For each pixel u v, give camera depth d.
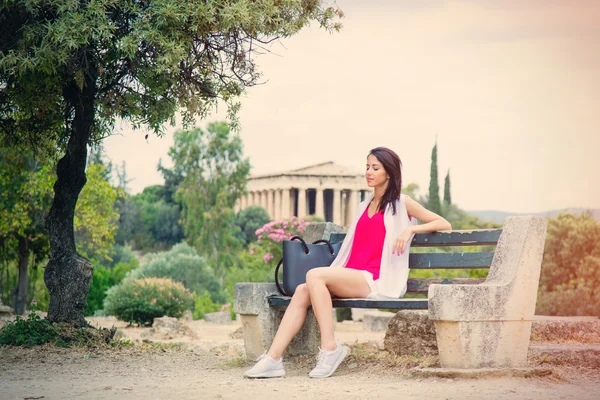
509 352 5.26
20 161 16.50
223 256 58.53
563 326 7.88
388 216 5.91
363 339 12.44
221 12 7.36
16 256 21.72
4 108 9.41
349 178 98.44
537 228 5.44
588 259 26.92
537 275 5.42
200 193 60.41
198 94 8.72
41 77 8.09
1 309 14.06
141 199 89.69
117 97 8.53
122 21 7.71
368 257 5.93
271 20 7.79
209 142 61.25
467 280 5.77
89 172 24.58
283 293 6.32
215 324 20.95
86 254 29.00
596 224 28.27
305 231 7.17
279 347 5.61
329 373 5.52
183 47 7.56
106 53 8.21
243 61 8.45
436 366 5.54
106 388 5.02
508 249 5.41
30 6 6.95
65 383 5.43
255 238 81.25
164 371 6.30
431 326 6.34
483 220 61.31
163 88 8.15
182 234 85.69
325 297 5.57
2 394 4.82
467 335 5.05
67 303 8.66
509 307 5.23
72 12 7.30
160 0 7.34
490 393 4.47
